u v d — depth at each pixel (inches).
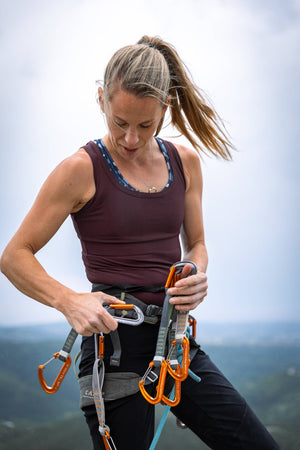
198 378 57.2
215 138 68.0
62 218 55.3
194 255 65.2
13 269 54.1
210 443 59.7
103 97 54.8
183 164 63.4
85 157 55.7
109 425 54.7
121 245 56.2
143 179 58.3
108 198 55.8
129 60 52.4
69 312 51.0
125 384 54.3
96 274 56.8
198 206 65.8
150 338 56.0
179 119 66.7
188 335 58.7
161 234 57.8
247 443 57.9
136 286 55.7
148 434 56.1
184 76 63.4
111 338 54.5
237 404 58.5
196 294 52.8
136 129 53.2
